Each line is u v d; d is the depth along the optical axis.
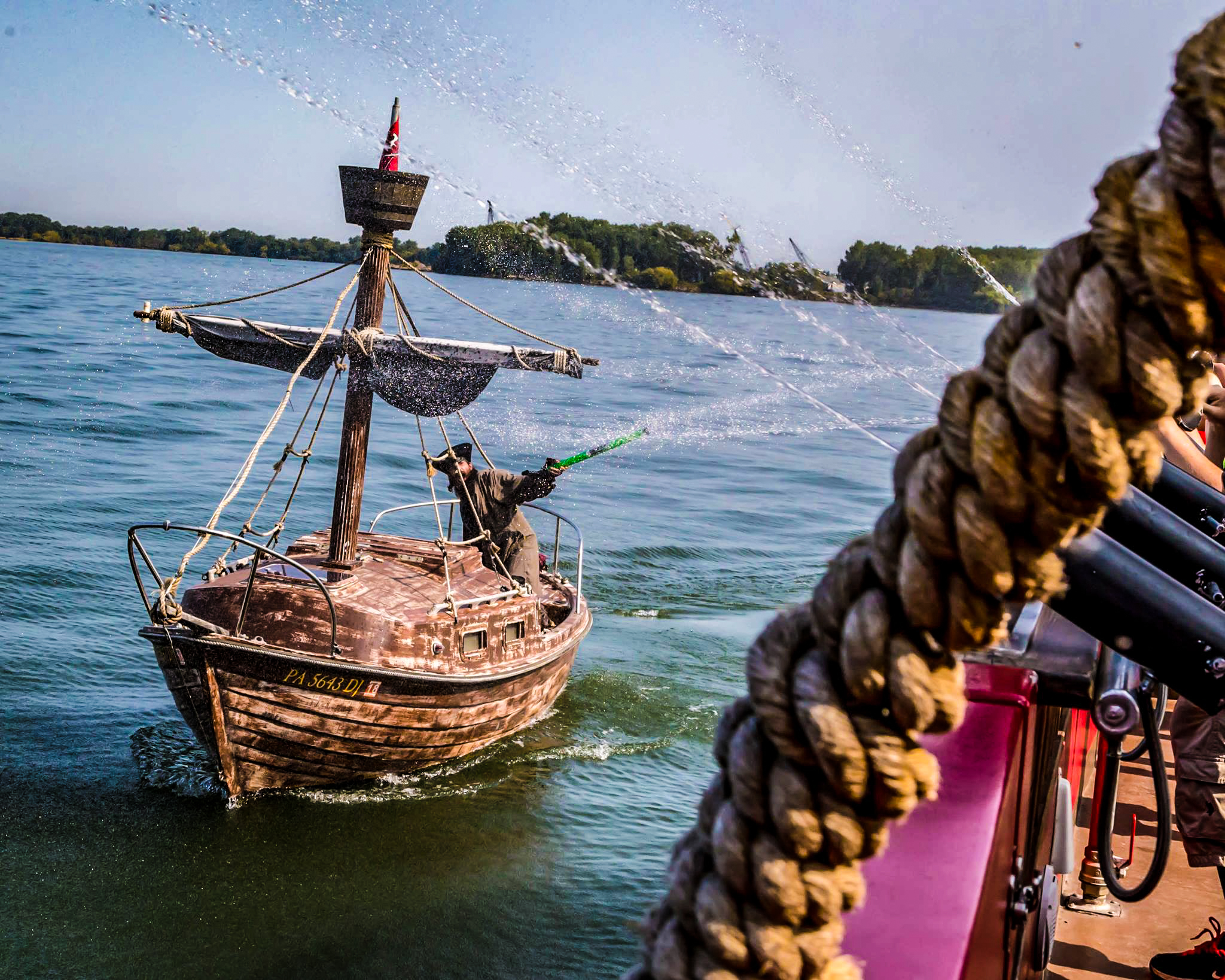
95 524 21.16
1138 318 0.62
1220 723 3.05
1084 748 4.52
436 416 12.01
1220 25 0.58
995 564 0.68
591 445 35.75
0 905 9.26
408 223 11.62
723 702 14.60
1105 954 3.57
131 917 9.27
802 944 0.78
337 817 11.21
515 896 9.91
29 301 76.19
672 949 0.82
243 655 11.12
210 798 11.36
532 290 123.44
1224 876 3.03
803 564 22.50
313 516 23.41
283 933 9.20
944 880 1.37
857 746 0.73
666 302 113.19
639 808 11.72
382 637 11.56
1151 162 0.63
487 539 13.77
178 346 54.47
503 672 12.48
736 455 36.03
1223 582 1.80
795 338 84.31
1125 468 0.65
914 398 51.91
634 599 19.23
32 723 12.61
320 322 74.12
